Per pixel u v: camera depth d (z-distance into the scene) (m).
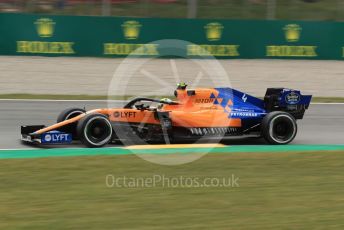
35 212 22.59
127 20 83.94
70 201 24.14
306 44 89.81
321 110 55.84
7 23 80.69
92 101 59.38
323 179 28.78
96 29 83.31
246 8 106.25
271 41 88.69
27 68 75.88
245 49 88.12
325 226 21.52
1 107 52.19
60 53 82.69
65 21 82.25
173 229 21.05
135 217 22.31
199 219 22.20
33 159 31.23
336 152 35.22
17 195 24.80
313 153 34.66
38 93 63.97
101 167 29.88
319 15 107.69
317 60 90.38
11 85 67.44
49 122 45.41
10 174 28.16
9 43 81.12
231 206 23.94
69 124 35.09
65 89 67.00
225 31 87.12
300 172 30.12
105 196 24.97
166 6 106.31
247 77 77.94
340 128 46.44
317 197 25.47
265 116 36.91
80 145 35.44
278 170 30.42
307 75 80.75
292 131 37.50
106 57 84.00
